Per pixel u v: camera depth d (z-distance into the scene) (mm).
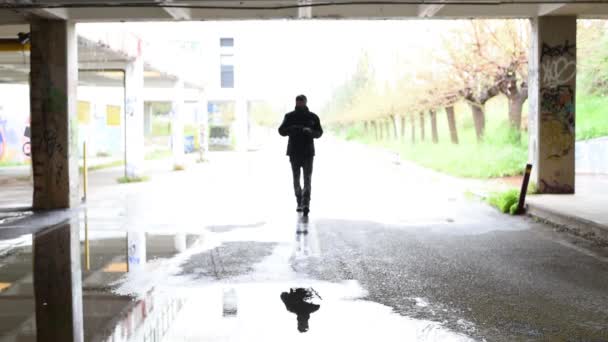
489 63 23172
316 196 16156
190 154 45812
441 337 4914
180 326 5199
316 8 13375
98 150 42906
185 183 20984
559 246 8984
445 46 25281
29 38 14555
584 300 6031
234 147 58094
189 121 51531
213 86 50156
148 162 36250
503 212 12781
